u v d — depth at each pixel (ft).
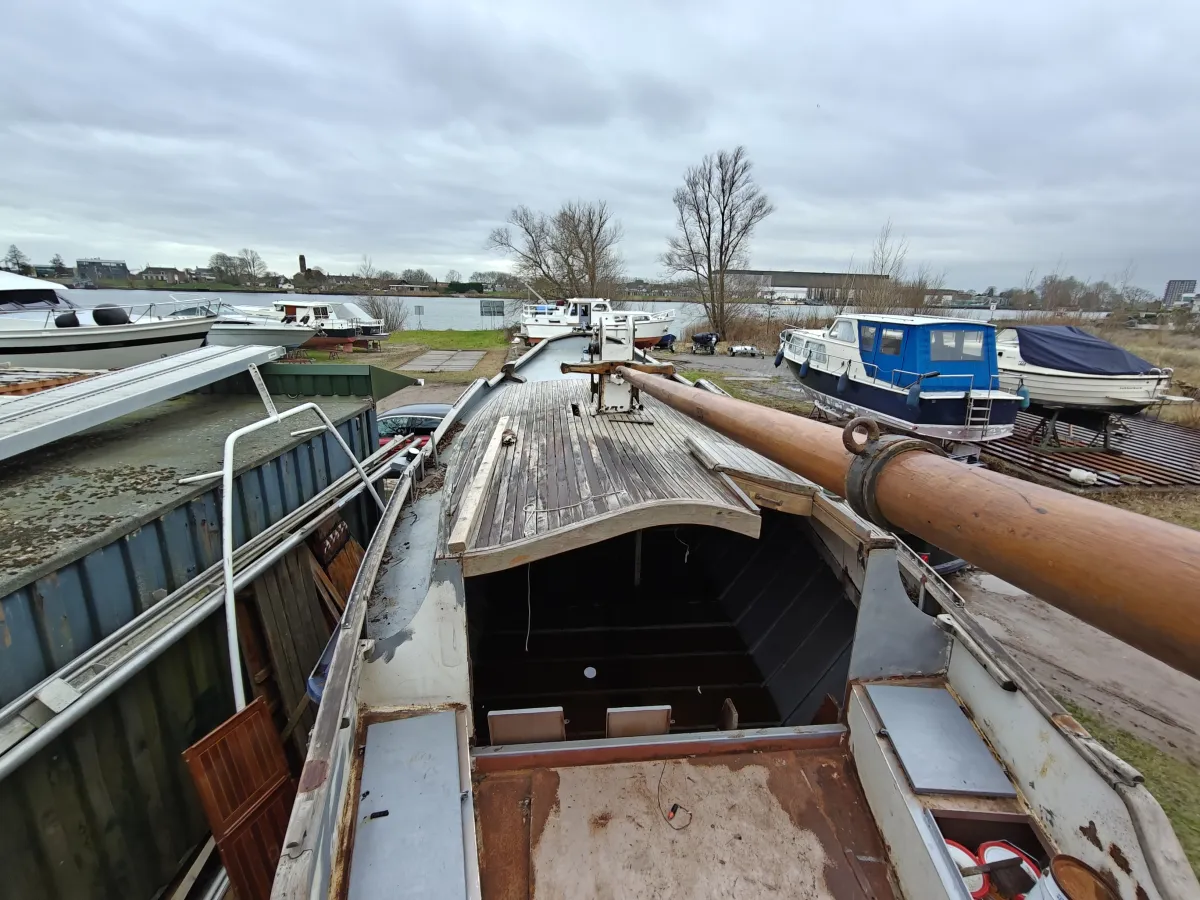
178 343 30.91
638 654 14.23
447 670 8.17
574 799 8.00
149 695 9.89
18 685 7.95
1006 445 36.58
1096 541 2.84
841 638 11.20
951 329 30.50
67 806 8.39
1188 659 2.50
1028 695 7.09
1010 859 6.51
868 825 7.79
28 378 19.07
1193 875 5.09
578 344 44.34
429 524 11.68
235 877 9.59
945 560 21.86
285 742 12.66
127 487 11.44
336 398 20.85
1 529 9.43
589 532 9.21
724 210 96.37
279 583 13.51
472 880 6.27
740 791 8.16
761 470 12.04
